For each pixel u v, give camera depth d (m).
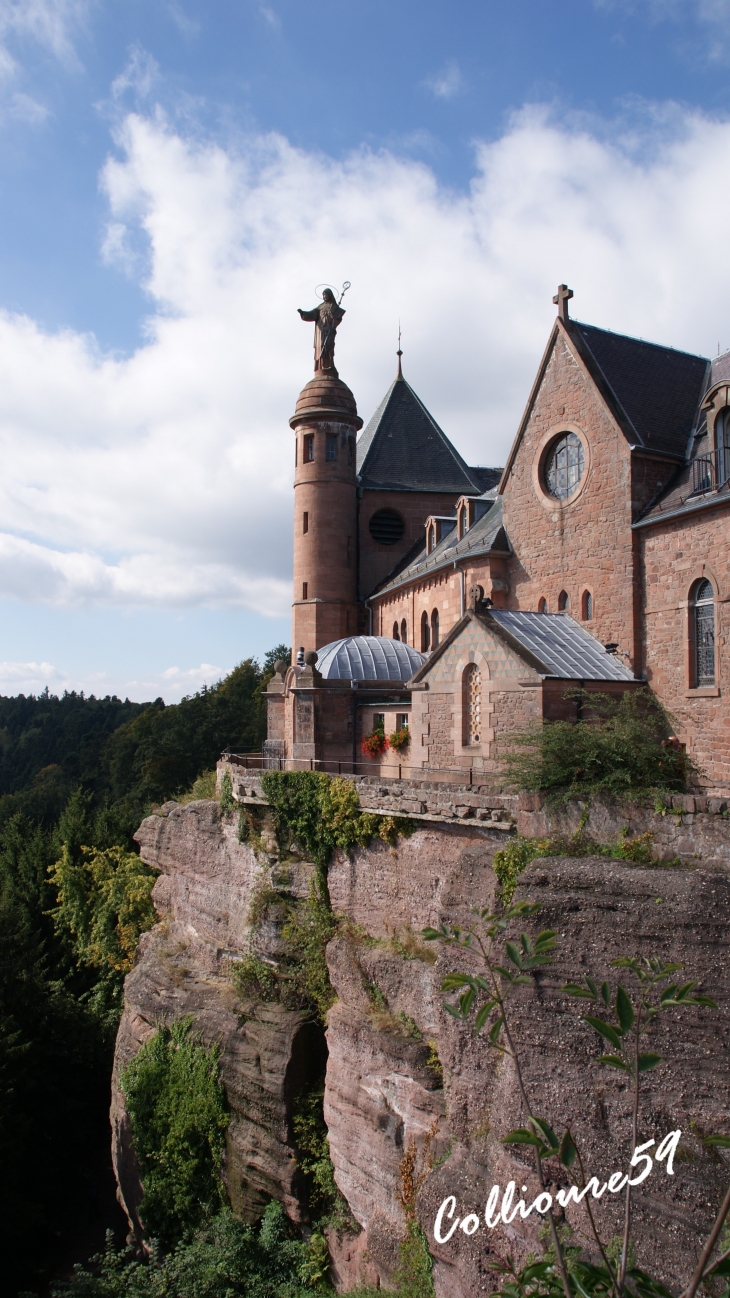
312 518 46.66
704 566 22.39
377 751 31.39
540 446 28.48
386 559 48.53
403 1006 19.55
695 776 17.59
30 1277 30.38
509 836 17.58
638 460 24.94
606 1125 12.44
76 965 47.62
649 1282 5.49
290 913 24.73
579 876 13.86
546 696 21.67
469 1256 13.91
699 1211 11.19
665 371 28.23
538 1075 13.31
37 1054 34.78
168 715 87.81
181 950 31.58
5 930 36.91
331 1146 21.02
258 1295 20.70
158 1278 21.44
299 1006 23.81
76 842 52.34
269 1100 22.92
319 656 36.22
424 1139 17.97
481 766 23.28
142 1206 26.27
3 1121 30.05
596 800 15.72
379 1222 19.00
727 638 21.55
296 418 47.19
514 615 25.77
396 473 49.94
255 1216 23.08
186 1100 25.58
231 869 28.53
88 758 118.94
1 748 157.50
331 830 22.91
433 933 7.15
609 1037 5.73
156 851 35.22
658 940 12.66
